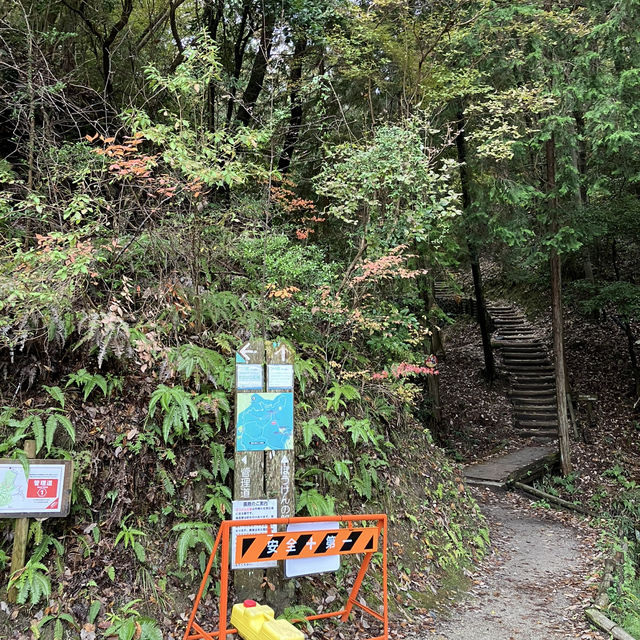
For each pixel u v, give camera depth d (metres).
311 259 7.33
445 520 6.97
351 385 6.49
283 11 8.70
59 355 4.52
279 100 8.85
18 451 3.72
